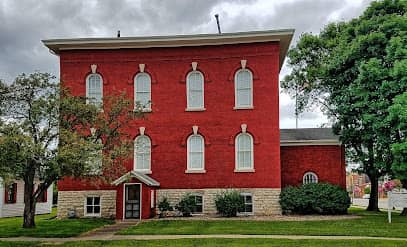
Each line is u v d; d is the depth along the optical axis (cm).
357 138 3022
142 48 2856
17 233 1975
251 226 2092
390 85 2620
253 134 2748
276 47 2769
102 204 2764
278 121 2742
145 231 1981
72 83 2844
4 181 1836
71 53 2867
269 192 2709
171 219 2497
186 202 2667
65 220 2566
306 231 1898
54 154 1903
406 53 2562
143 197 2578
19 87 2025
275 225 2122
